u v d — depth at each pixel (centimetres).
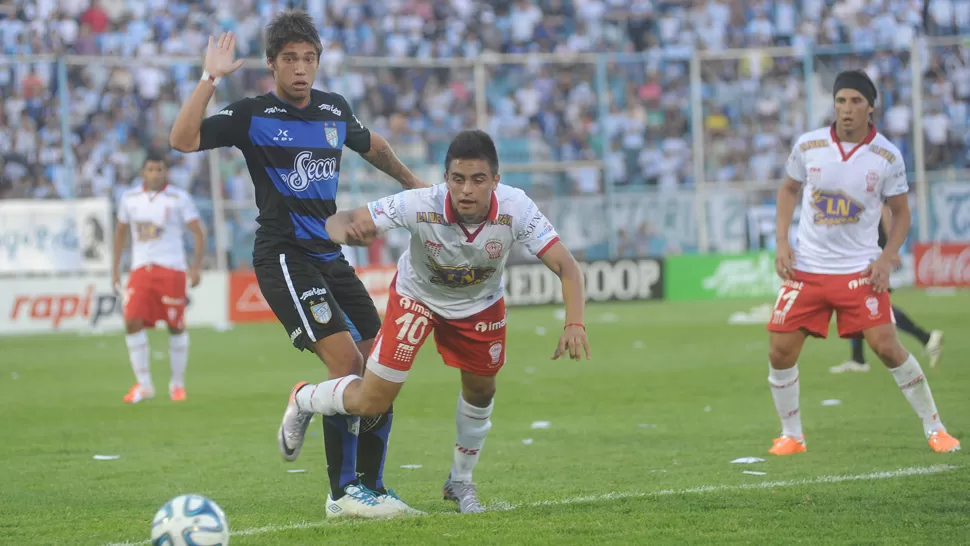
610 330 6419
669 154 8906
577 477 2369
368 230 1806
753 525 1817
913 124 8388
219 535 1539
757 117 8844
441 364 5044
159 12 9369
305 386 1966
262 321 7506
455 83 8825
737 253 8394
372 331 2109
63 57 6962
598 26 10506
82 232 6981
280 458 2736
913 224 8506
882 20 10581
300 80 1997
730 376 4297
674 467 2467
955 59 9075
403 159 8388
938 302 7388
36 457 2803
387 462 2650
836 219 2592
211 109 7681
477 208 1767
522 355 5294
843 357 4844
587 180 8425
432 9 10281
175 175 7725
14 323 6881
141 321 4016
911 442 2697
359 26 9931
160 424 3403
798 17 10762
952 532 1744
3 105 7750
